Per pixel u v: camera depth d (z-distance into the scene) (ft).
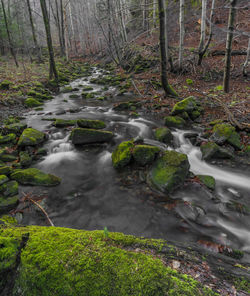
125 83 48.08
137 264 4.39
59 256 4.43
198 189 13.38
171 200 12.67
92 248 4.79
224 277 4.66
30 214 11.62
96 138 20.57
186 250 5.71
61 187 14.30
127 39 67.00
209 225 10.78
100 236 5.35
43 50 104.83
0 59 70.49
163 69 30.17
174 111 26.37
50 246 4.70
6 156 17.04
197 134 22.07
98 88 48.67
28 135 19.60
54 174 16.06
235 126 20.81
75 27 128.88
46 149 19.42
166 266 4.64
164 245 5.56
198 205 12.16
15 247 4.45
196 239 9.86
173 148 20.21
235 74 38.37
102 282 3.98
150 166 15.61
